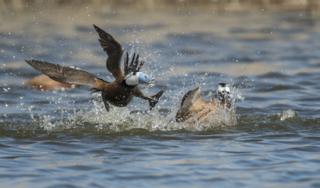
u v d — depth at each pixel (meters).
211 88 18.14
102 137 12.88
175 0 30.59
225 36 25.33
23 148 12.12
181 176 10.48
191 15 28.84
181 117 13.52
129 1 30.31
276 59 21.89
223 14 29.34
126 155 11.63
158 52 22.50
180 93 17.45
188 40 24.50
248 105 15.98
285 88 18.23
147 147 12.12
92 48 23.25
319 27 27.08
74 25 26.64
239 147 12.10
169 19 27.88
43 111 15.41
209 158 11.40
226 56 22.23
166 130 13.30
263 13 29.56
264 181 10.26
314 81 19.02
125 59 11.82
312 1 30.73
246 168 10.87
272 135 12.95
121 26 26.28
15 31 25.48
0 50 22.72
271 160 11.28
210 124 13.55
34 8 28.92
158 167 10.91
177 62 21.16
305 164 11.05
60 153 11.78
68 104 16.28
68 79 11.15
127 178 10.40
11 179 10.34
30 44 23.61
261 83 18.75
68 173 10.62
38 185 10.05
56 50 22.83
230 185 10.09
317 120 14.11
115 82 11.71
